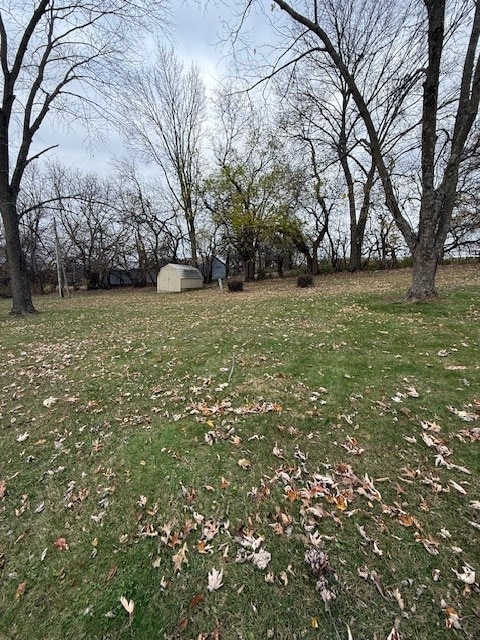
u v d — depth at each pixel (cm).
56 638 156
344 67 709
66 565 192
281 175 1983
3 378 475
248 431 301
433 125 669
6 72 974
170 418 336
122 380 443
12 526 222
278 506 220
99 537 209
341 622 152
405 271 1773
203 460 268
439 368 400
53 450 301
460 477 231
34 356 575
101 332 748
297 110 1741
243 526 207
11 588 181
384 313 698
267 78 729
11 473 274
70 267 2956
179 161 2575
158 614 162
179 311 1028
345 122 1853
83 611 167
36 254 2831
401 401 331
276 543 194
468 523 196
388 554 181
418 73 815
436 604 156
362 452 263
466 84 664
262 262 2942
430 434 278
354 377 393
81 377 463
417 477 234
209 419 326
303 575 174
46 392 420
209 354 514
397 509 209
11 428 342
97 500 239
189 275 2212
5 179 1028
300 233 2094
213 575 178
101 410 366
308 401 345
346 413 318
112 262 2945
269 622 154
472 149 1166
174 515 220
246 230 2153
